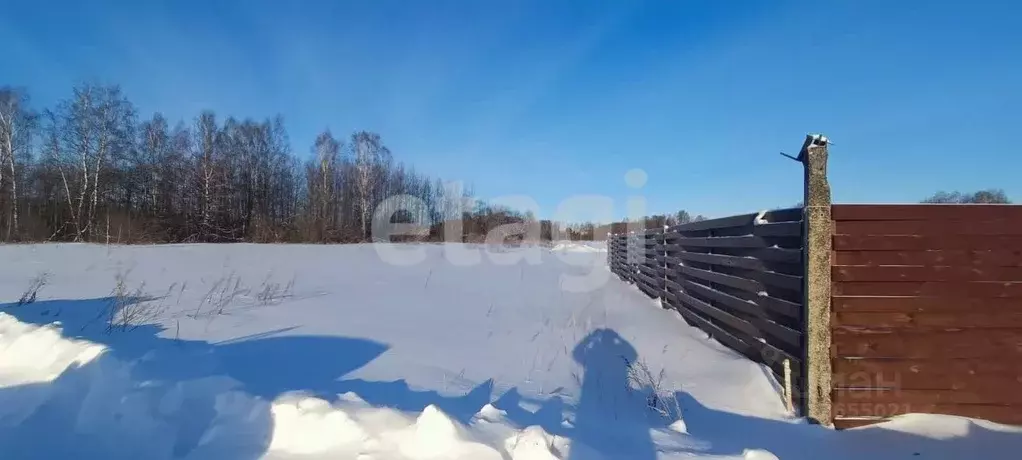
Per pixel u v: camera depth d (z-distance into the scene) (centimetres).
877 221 366
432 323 704
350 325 652
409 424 260
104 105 2750
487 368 479
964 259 362
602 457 248
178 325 577
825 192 364
